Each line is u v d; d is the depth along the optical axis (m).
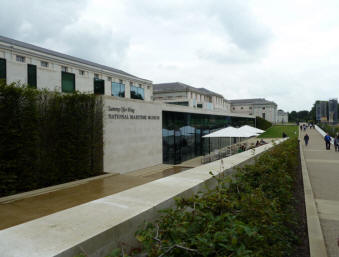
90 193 6.46
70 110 7.86
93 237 1.93
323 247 3.52
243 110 113.25
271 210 2.88
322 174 10.09
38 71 12.78
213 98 80.62
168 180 3.97
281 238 3.08
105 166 9.69
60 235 1.94
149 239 1.86
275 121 116.81
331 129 39.12
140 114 12.15
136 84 52.84
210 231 1.99
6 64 11.15
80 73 40.03
